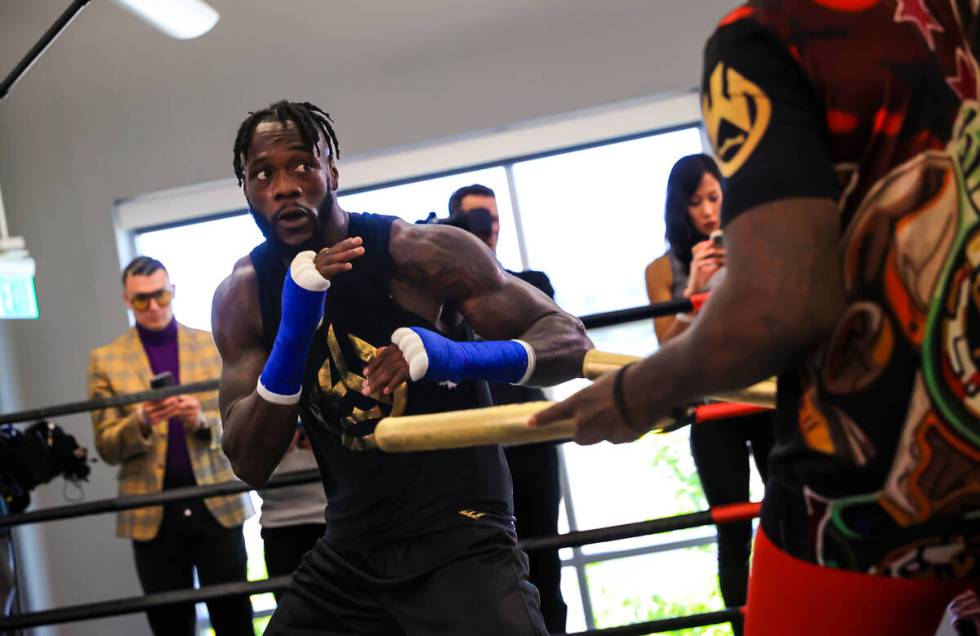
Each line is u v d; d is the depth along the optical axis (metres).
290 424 1.75
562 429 1.05
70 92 5.34
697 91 5.20
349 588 1.84
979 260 0.90
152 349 3.83
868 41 0.92
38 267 5.33
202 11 3.76
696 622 2.41
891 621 0.99
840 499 0.96
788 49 0.93
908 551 0.95
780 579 1.03
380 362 1.47
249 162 1.78
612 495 5.18
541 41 5.22
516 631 1.72
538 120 5.27
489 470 1.83
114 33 5.31
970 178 0.91
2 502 3.60
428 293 1.82
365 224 1.84
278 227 1.79
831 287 0.89
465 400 1.83
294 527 3.23
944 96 0.91
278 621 1.91
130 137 5.32
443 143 5.28
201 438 3.67
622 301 5.28
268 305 1.89
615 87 5.20
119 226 5.36
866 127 0.91
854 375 0.94
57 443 3.68
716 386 0.93
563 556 5.17
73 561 5.13
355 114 5.26
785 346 0.89
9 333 5.25
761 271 0.89
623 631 2.42
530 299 1.79
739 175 0.92
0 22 5.34
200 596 2.59
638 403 0.99
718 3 5.15
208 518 3.63
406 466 1.79
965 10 0.94
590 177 5.30
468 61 5.24
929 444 0.92
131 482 3.67
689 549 5.11
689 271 3.07
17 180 5.34
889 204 0.91
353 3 5.26
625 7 5.20
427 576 1.77
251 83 5.29
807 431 0.97
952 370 0.91
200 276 5.42
